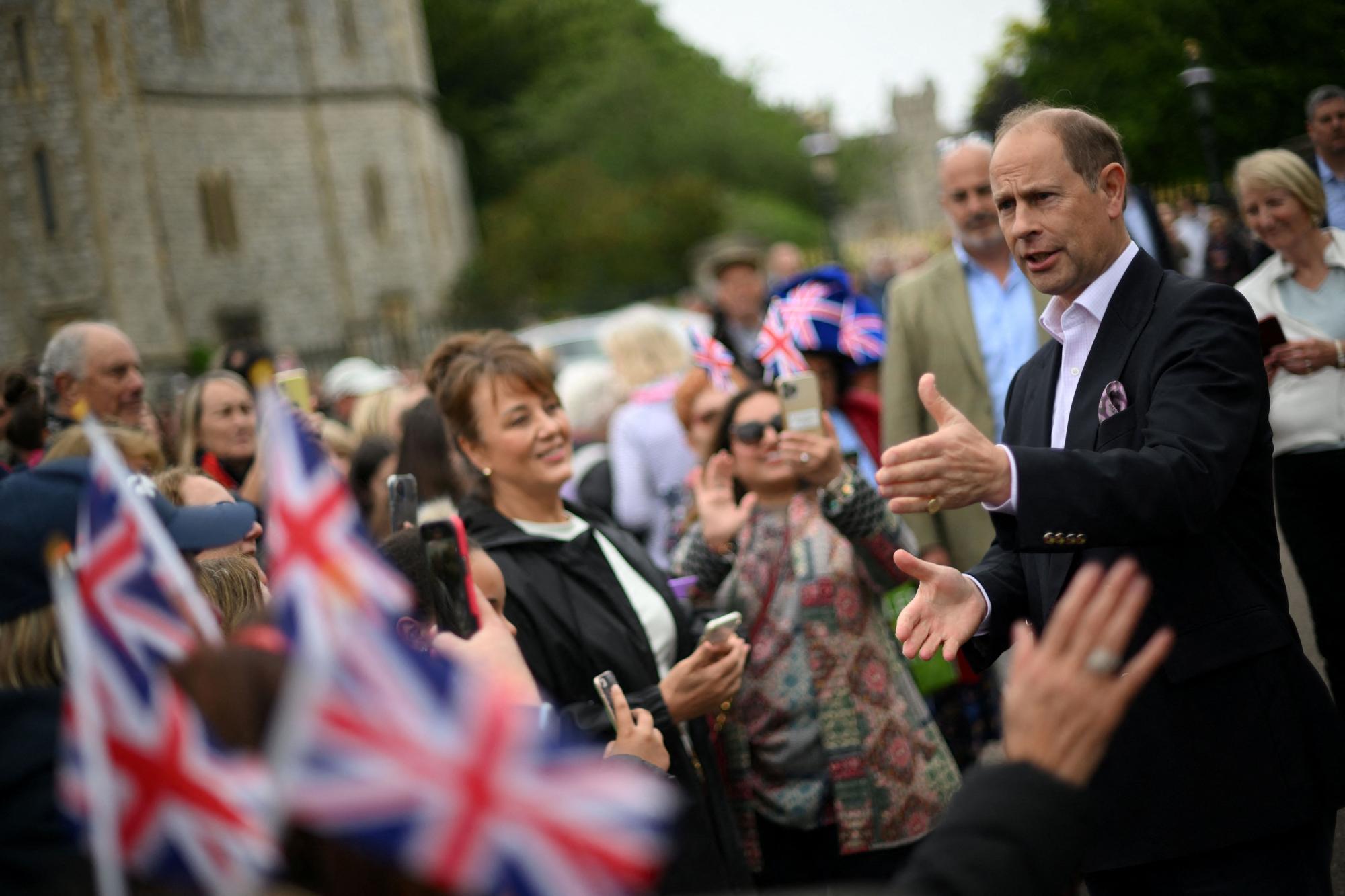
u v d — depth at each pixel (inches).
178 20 1665.8
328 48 1825.8
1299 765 98.4
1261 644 98.4
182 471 148.7
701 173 2066.9
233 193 1708.9
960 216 189.3
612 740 120.6
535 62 2474.2
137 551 51.0
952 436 87.0
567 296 1726.1
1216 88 238.8
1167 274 104.2
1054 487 87.3
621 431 245.3
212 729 45.0
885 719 143.9
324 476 46.1
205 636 51.5
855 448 210.5
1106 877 105.0
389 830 41.6
